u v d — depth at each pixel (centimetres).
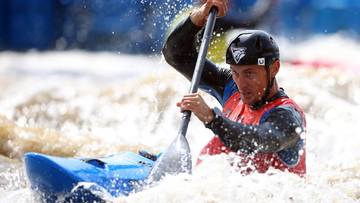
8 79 5019
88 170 1495
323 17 6862
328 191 1609
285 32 6475
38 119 3272
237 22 4412
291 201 1491
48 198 1493
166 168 1517
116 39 6278
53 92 3600
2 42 6850
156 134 2647
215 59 2638
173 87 3278
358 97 3225
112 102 3331
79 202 1467
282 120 1489
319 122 2741
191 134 2567
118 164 1563
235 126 1467
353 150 2294
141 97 3306
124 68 5588
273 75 1541
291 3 6562
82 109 3294
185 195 1456
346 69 4712
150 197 1452
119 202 1445
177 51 1720
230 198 1460
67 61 6122
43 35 6781
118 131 2752
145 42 5859
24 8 6812
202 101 1491
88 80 5050
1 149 2202
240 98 1627
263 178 1510
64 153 2212
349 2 6912
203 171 1527
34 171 1476
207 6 1681
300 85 3247
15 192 1731
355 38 6825
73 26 6650
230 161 1544
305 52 5984
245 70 1513
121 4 6216
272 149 1480
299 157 1548
